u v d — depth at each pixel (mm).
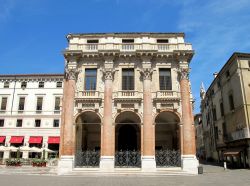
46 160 42531
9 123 54969
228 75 43469
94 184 19500
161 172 28266
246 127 36281
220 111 49094
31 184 19172
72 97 31562
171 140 36844
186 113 30641
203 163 51062
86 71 33125
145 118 30469
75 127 31094
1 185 18375
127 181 21781
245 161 36531
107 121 30453
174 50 32094
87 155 30969
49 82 56656
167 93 31672
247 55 39312
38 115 55094
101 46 33125
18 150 43812
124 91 31688
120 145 35625
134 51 32312
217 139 52469
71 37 34250
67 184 19438
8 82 57125
